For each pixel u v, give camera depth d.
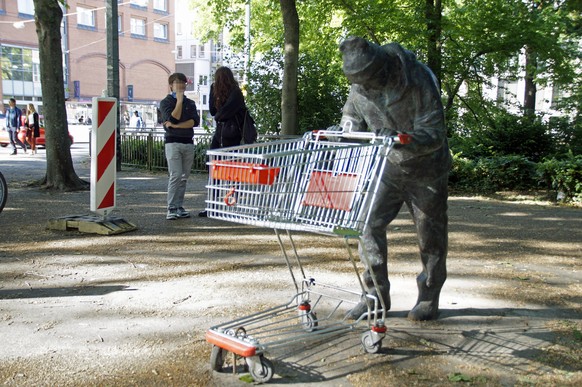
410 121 3.65
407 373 3.36
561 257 6.55
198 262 5.94
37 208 9.20
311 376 3.30
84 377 3.25
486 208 10.30
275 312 3.86
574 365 3.52
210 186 3.39
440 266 4.13
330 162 3.53
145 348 3.68
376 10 14.27
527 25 14.09
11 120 20.88
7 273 5.42
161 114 8.17
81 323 4.12
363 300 4.09
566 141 14.98
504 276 5.67
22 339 3.81
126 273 5.48
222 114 7.86
